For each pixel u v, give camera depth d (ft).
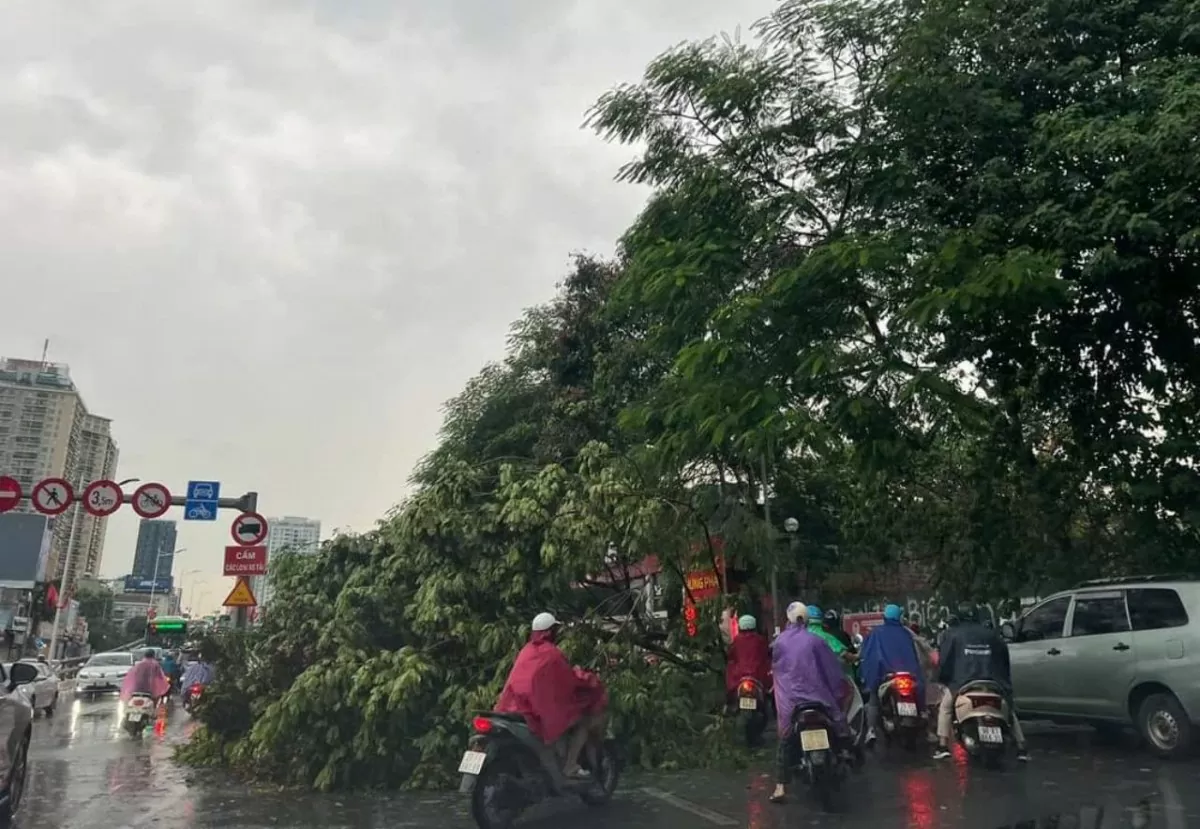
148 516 61.77
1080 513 45.09
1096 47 35.83
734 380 35.37
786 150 38.75
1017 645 37.91
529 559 36.32
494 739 25.09
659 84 39.14
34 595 155.74
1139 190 31.14
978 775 30.78
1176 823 23.18
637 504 38.04
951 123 35.32
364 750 31.45
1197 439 38.45
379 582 36.27
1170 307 35.24
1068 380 39.60
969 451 46.01
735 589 53.26
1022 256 30.35
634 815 26.86
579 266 74.33
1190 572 39.09
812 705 27.02
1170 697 31.45
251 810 28.94
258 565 55.93
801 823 25.11
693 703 37.78
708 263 37.06
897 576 67.10
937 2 34.73
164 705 75.82
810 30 37.50
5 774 26.63
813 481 61.82
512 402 79.77
